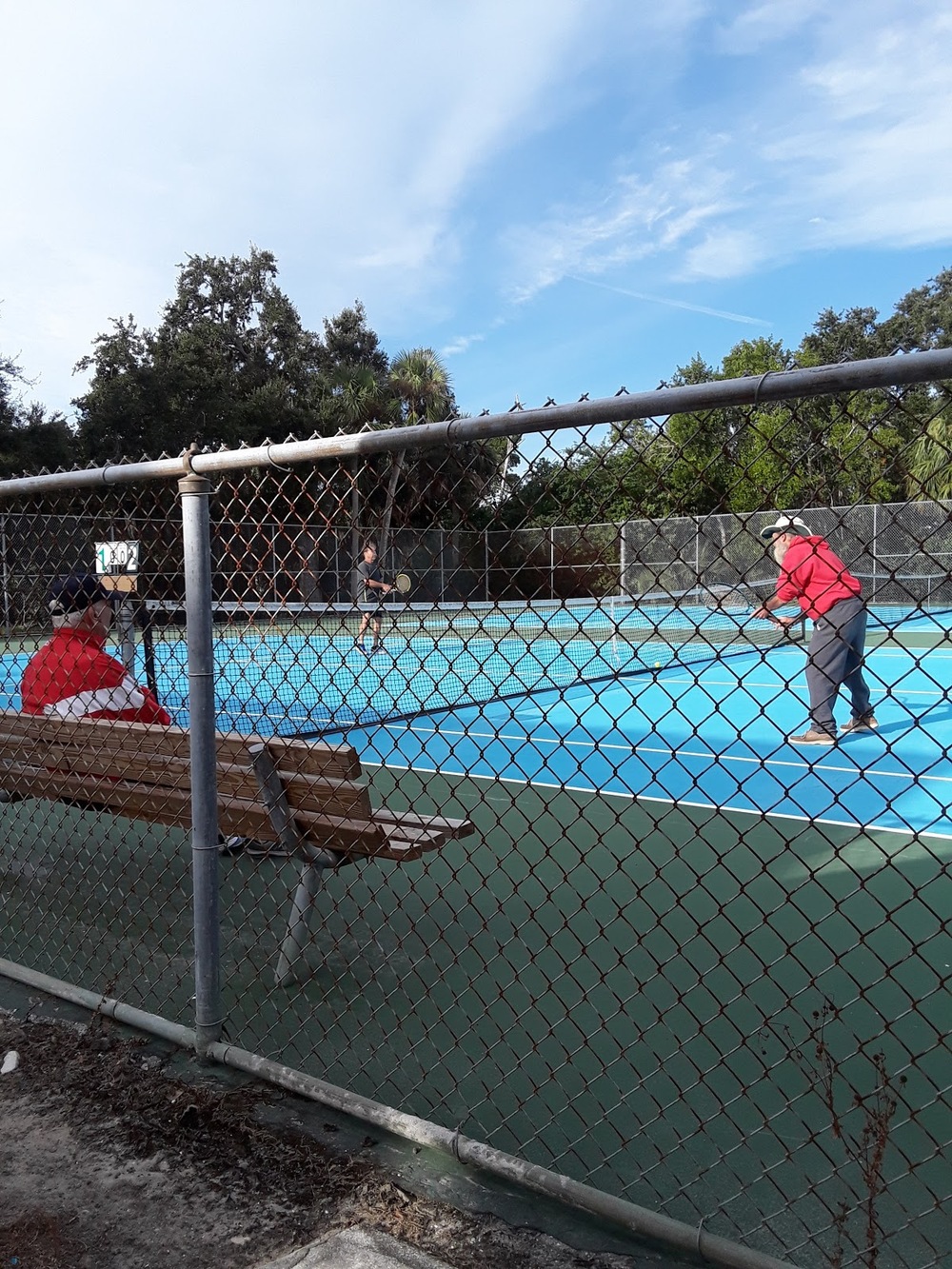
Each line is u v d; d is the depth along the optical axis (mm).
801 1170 2121
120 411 33750
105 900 4164
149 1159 2211
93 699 3848
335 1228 1940
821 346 68312
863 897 3883
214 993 2639
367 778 6406
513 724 8758
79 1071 2625
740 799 5820
